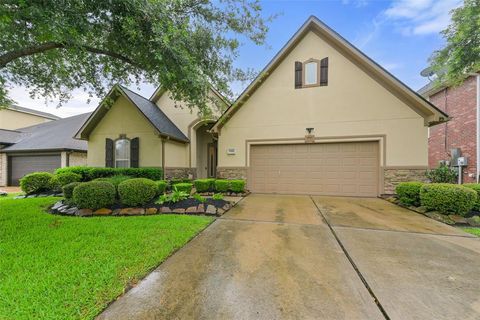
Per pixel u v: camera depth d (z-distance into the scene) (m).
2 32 4.56
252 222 5.30
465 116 10.60
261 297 2.38
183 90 6.72
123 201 6.15
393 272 2.93
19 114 23.44
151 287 2.55
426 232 4.58
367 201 7.96
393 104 8.68
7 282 2.55
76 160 15.34
